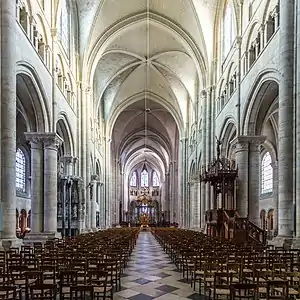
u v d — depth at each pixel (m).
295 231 14.49
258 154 23.44
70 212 27.77
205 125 34.28
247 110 23.17
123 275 13.20
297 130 14.60
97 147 46.56
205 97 34.50
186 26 34.53
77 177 28.48
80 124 33.44
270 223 40.06
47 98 22.77
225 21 30.73
